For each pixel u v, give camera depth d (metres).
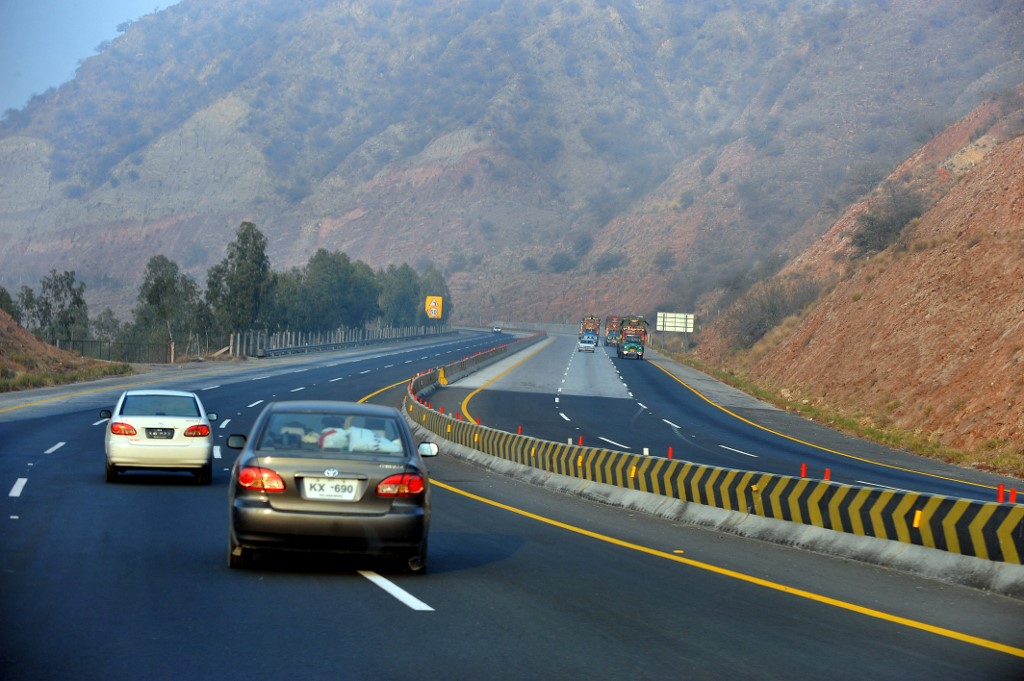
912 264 67.75
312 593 11.95
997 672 9.69
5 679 8.24
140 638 9.68
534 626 10.78
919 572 14.83
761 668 9.50
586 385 76.25
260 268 107.12
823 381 67.50
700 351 121.94
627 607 12.01
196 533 16.23
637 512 22.09
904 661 9.98
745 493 18.98
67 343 84.50
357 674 8.71
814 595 13.30
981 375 49.44
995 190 66.56
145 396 23.62
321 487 12.45
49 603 11.02
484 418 49.22
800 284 101.94
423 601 11.79
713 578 14.29
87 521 17.17
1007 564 13.70
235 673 8.62
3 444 30.67
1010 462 39.94
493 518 20.05
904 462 40.69
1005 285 55.47
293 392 59.16
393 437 13.19
